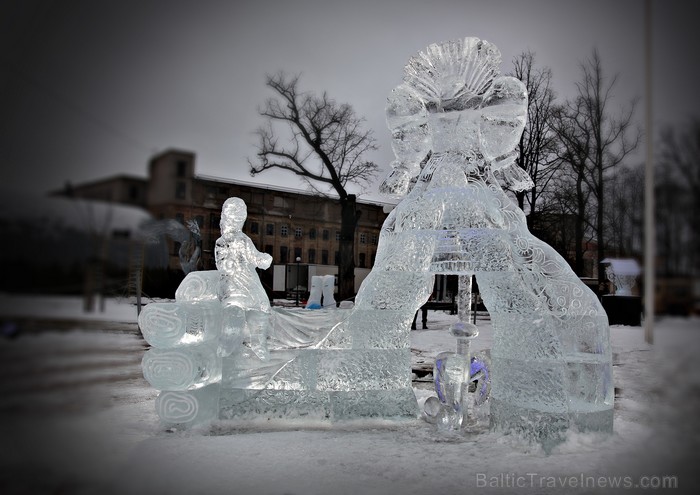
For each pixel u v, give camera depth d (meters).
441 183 4.03
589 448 3.30
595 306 3.70
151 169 14.77
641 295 13.86
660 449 3.28
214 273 4.20
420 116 4.16
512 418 3.48
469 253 3.78
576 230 17.23
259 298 4.09
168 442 3.37
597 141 16.41
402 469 2.92
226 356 3.94
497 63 4.20
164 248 13.46
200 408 3.68
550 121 16.88
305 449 3.27
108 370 6.07
